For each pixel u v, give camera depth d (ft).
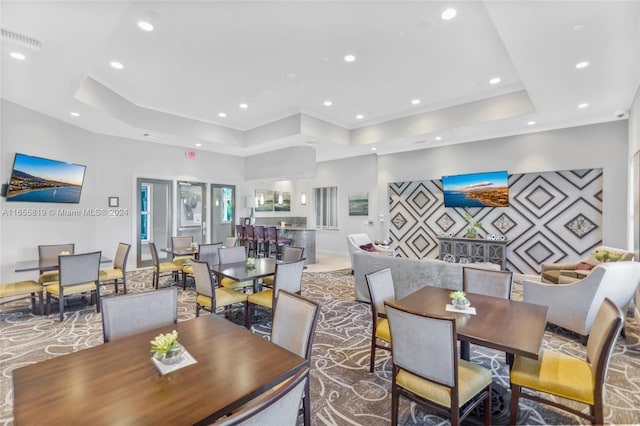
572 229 20.35
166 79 15.58
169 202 25.26
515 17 8.70
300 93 17.44
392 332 6.47
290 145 24.20
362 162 30.14
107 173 21.48
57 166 17.33
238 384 4.50
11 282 15.48
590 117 17.76
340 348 10.85
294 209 37.29
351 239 22.85
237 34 11.53
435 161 24.95
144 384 4.48
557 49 10.38
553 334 11.92
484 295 9.27
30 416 3.75
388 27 11.09
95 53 10.67
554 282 16.29
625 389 8.48
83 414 3.81
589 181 19.79
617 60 11.12
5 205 15.26
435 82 15.92
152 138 22.36
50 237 17.60
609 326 5.76
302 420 7.14
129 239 22.82
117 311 6.57
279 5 9.86
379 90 16.98
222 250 15.46
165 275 21.81
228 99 18.42
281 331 6.86
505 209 22.82
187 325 6.70
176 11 10.15
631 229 16.26
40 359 9.94
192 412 3.89
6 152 15.06
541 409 7.57
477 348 10.86
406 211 28.25
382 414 7.38
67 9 8.39
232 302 11.94
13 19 8.77
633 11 8.38
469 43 12.19
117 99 17.52
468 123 18.42
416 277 13.67
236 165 29.71
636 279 11.57
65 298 16.55
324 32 11.42
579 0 8.00
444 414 5.89
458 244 23.66
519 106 16.78
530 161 20.58
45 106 15.69
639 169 13.61
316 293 17.76
